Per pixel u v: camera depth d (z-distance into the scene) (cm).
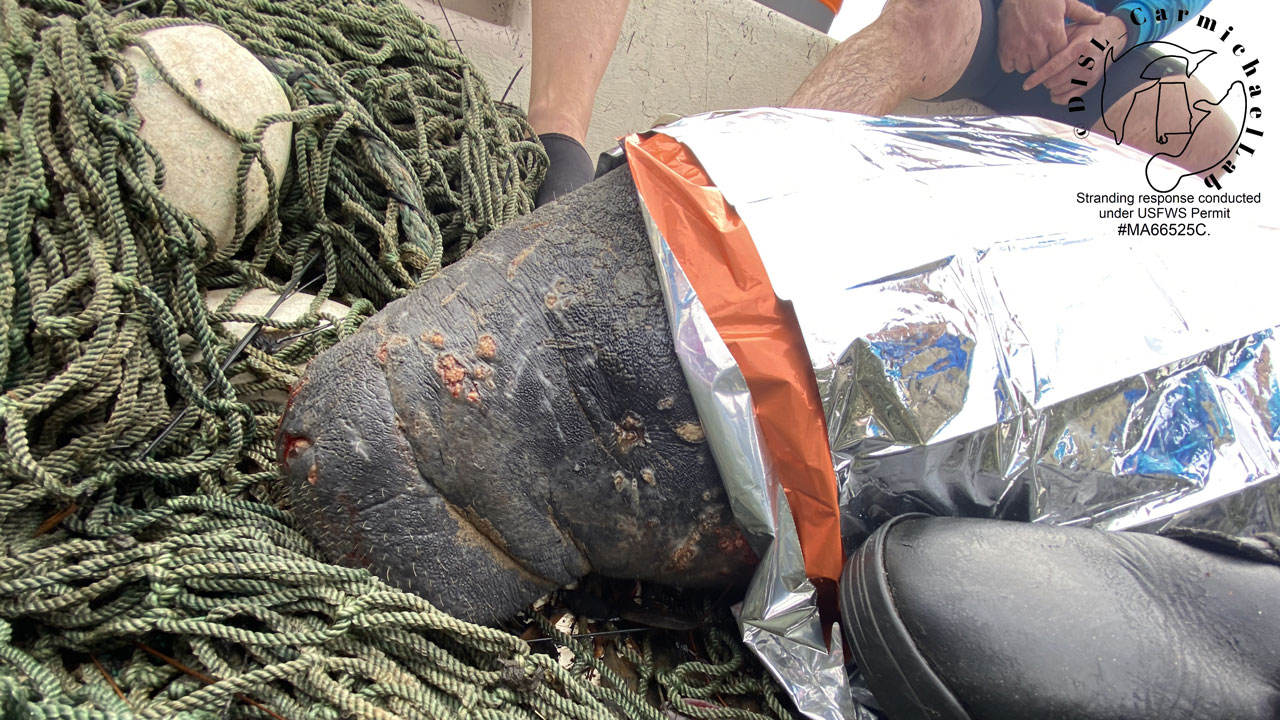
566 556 92
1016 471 84
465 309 86
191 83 102
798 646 92
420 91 150
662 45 253
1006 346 80
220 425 98
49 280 89
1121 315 83
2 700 62
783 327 77
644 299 85
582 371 85
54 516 84
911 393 78
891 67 230
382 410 82
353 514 83
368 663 79
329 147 117
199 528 88
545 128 192
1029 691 71
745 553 92
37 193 88
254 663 80
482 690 83
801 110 105
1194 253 89
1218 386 83
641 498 88
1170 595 76
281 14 136
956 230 83
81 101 94
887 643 78
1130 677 71
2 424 79
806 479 80
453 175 147
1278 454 84
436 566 86
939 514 88
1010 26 243
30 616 77
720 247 81
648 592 109
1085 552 78
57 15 109
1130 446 83
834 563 84
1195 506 85
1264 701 71
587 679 98
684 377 82
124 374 90
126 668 78
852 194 84
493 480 85
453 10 229
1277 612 74
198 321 98
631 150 91
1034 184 92
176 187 101
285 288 116
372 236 129
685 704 98
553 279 87
